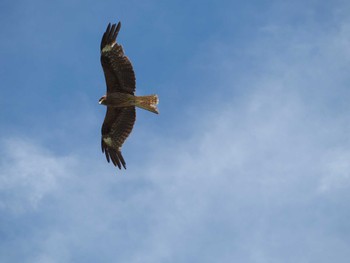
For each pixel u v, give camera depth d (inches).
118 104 919.7
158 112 913.5
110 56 913.5
